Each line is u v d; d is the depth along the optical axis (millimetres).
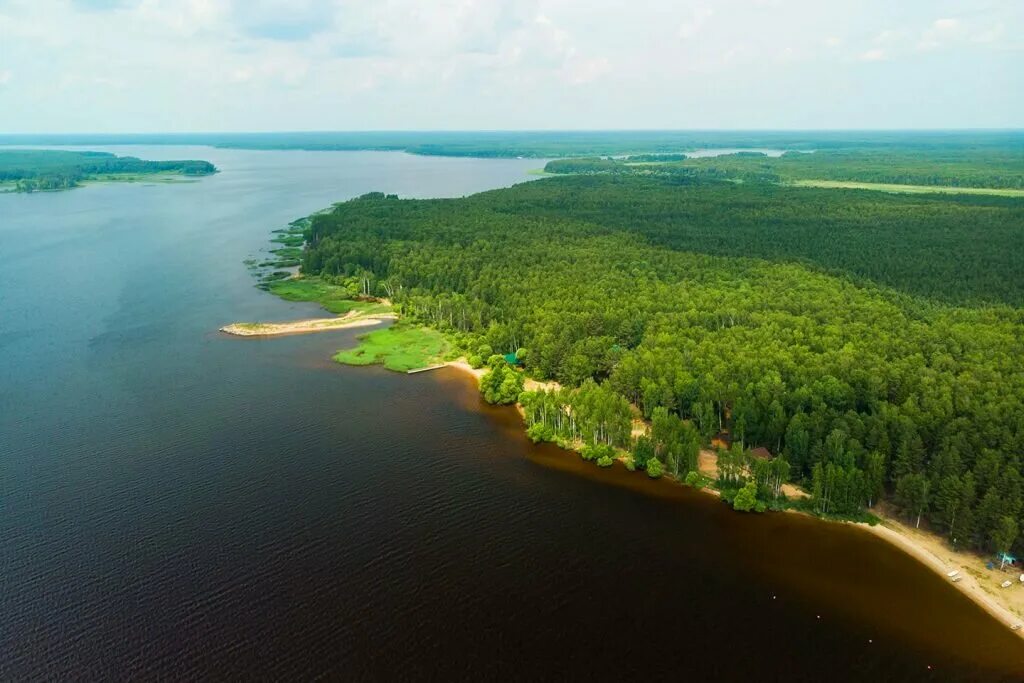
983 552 109500
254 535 113375
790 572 106812
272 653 90062
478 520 119250
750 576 106062
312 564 106875
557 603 100125
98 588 100625
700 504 124562
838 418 129500
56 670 86938
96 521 116125
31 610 96375
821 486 120125
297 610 97438
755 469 124625
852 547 112562
